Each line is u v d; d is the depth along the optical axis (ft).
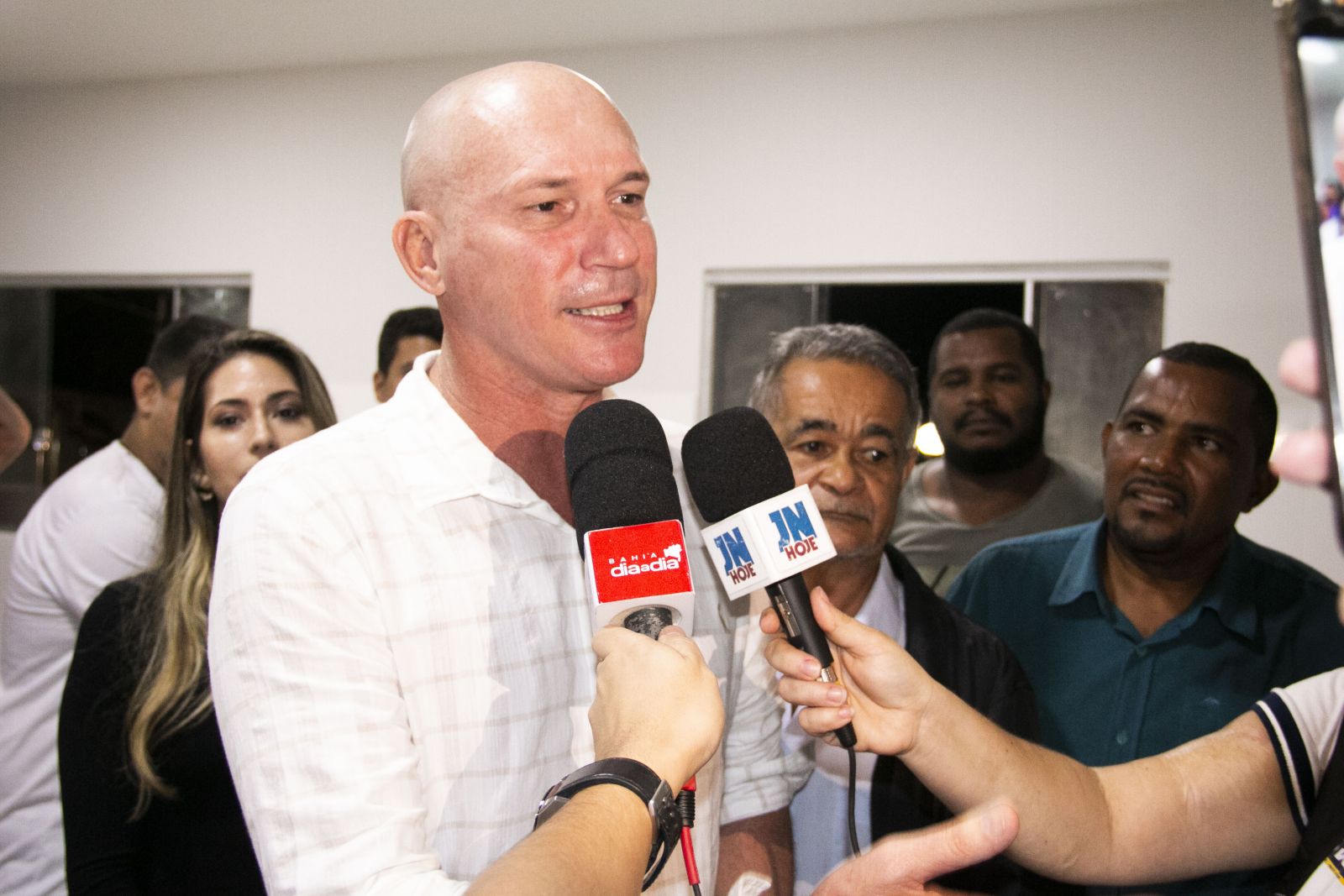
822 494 5.98
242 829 5.15
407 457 3.50
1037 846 3.88
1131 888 6.08
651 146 11.84
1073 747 7.32
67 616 8.49
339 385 12.87
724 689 4.12
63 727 5.32
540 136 3.37
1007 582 7.95
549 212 3.39
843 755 5.74
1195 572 7.21
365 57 12.79
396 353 9.77
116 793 5.15
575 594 3.67
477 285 3.46
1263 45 10.07
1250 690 7.03
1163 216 10.30
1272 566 7.38
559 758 3.50
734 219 11.57
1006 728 6.20
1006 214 10.75
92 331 14.07
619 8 11.16
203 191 13.53
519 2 11.16
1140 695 7.17
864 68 11.24
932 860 3.22
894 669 3.73
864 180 11.20
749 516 3.36
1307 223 1.84
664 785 2.55
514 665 3.44
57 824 7.77
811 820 5.74
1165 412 7.26
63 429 14.12
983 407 9.73
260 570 3.08
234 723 3.04
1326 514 9.14
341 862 2.81
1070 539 7.86
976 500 9.83
